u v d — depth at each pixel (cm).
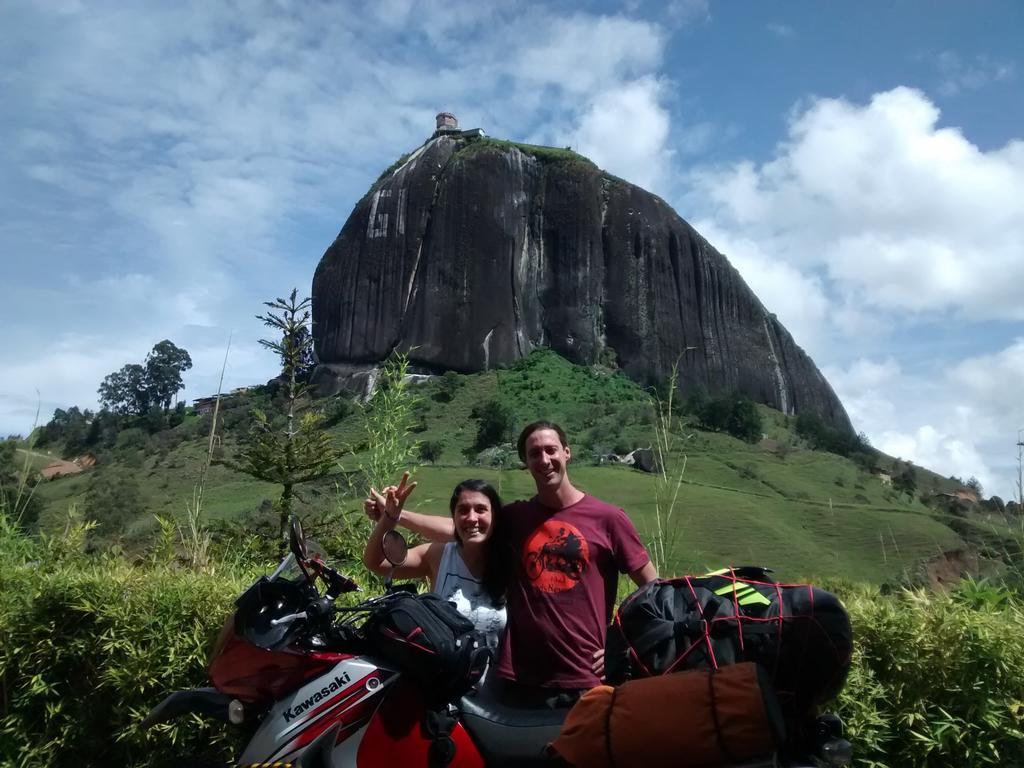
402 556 372
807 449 9969
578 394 10781
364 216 12575
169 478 5188
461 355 11556
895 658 385
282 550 727
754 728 250
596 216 12594
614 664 301
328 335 12219
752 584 298
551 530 386
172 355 12200
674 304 12400
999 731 369
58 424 9844
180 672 443
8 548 578
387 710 313
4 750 451
